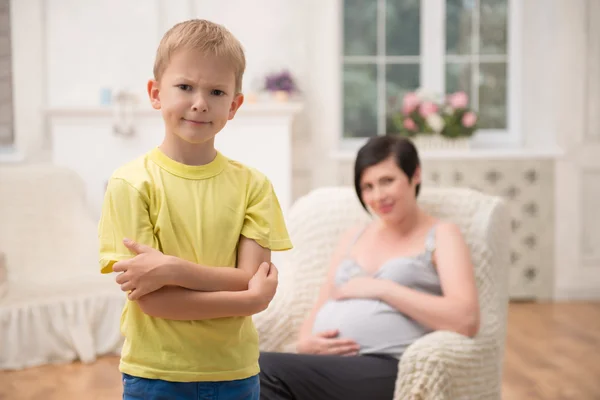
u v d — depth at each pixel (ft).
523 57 20.16
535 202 19.36
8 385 12.42
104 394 11.91
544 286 19.54
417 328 8.17
